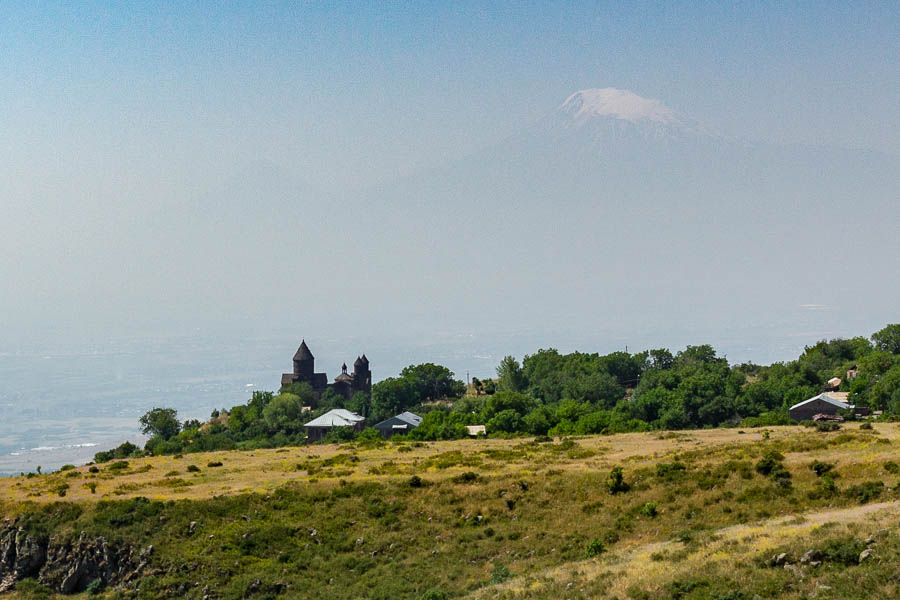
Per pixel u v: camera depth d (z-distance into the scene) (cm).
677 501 7081
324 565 6956
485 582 6209
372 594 6334
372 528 7425
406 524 7444
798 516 6062
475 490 7819
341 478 8594
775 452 7762
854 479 6769
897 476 6631
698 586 4644
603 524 6956
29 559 7425
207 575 6894
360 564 6931
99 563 7250
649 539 6519
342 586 6619
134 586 6931
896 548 4503
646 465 8100
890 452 7388
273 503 7875
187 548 7212
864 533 4825
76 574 7225
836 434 9200
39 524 7656
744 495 6906
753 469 7369
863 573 4344
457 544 7038
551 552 6650
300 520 7600
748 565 4784
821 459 7412
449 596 6041
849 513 5866
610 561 5638
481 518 7394
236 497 7969
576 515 7200
